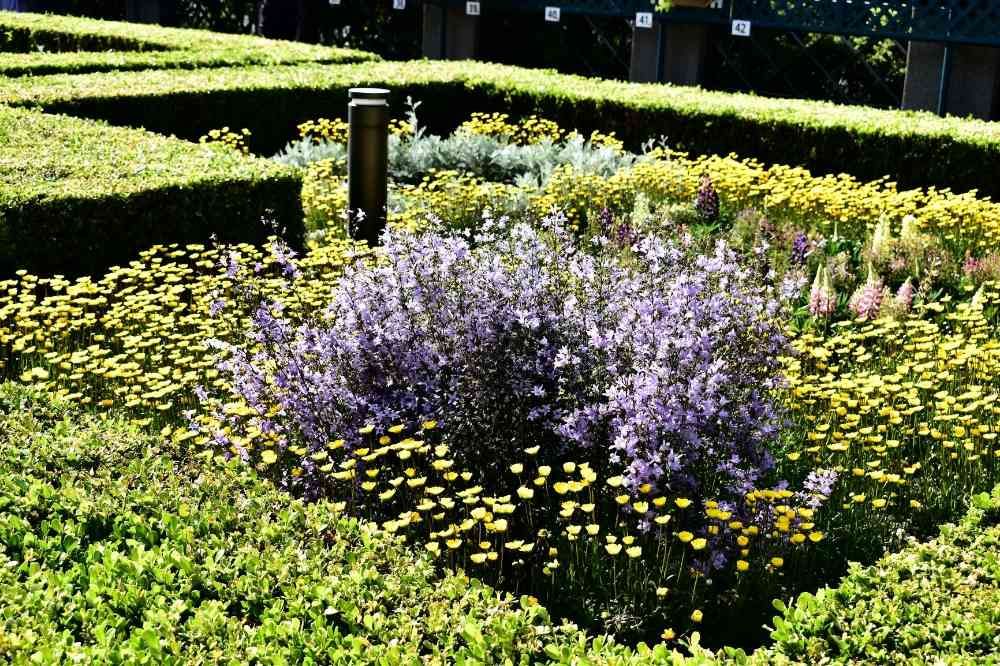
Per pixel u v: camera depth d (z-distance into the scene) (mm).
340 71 11758
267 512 3277
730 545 3676
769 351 4227
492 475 4086
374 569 2938
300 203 7246
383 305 4336
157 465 3504
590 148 10234
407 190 8625
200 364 4965
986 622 2846
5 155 6801
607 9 17297
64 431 3646
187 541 2992
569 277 4562
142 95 9453
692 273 4457
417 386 4281
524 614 2754
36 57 11539
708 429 3891
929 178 9609
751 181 9055
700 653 2721
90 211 6148
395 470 4094
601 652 2678
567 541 3740
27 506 3035
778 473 4266
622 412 3979
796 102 11312
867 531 3973
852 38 17766
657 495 3867
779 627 2891
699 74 17219
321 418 4172
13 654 2361
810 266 6984
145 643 2488
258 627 2646
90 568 2758
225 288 6164
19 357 5270
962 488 4316
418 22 21578
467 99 12148
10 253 5875
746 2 15727
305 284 6500
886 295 6176
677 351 3908
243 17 22891
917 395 5102
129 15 22438
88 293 5953
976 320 6094
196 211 6660
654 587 3518
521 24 20219
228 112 10109
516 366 4113
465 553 3568
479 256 4793
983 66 14430
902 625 2855
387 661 2488
